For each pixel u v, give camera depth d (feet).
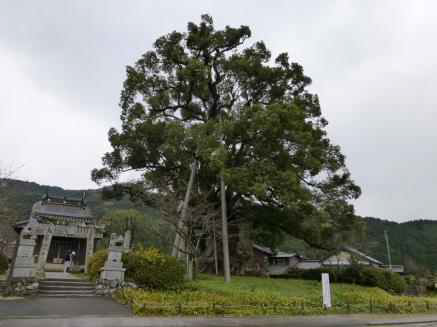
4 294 42.96
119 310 39.19
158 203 73.10
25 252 46.55
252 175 70.49
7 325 28.86
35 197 137.18
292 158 77.92
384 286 81.10
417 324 44.93
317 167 76.84
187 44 92.58
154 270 51.24
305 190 71.61
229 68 86.74
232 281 66.80
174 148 75.05
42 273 57.06
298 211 75.61
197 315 40.37
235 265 94.22
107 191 90.99
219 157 68.54
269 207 85.61
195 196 79.20
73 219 102.73
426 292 103.81
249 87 90.63
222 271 91.61
